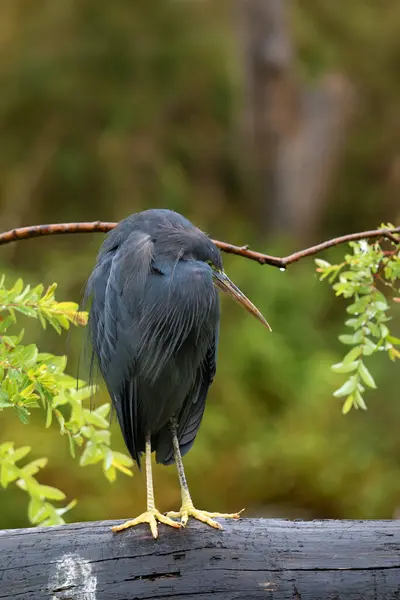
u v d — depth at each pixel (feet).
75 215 56.34
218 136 62.49
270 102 58.49
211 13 61.57
